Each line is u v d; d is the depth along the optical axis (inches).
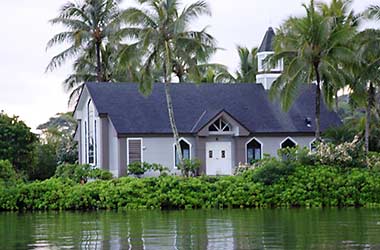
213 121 2736.2
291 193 2073.1
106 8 3179.1
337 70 2399.1
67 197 2116.1
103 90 2829.7
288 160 2171.5
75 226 1518.2
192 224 1515.7
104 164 2741.1
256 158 2810.0
